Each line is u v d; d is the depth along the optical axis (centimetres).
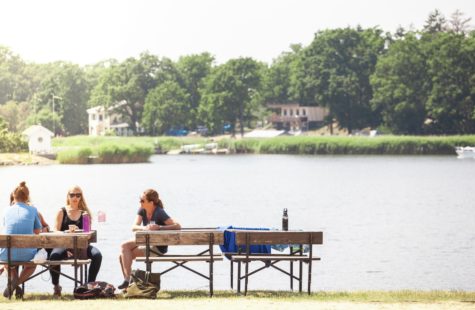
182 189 13325
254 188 13550
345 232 7119
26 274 3028
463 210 9544
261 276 4562
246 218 8794
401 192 12619
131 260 3123
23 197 3077
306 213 9300
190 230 3123
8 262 2941
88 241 3069
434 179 15525
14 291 3278
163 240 2970
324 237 6675
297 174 17338
